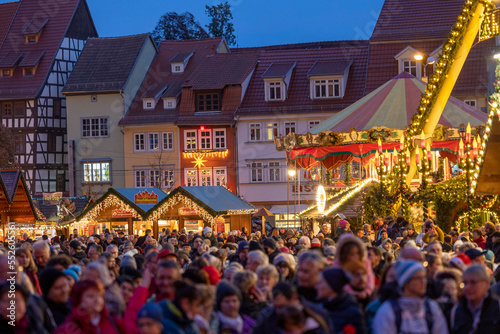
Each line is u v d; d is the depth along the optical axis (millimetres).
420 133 29766
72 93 65312
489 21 22453
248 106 61656
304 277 7602
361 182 35969
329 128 33875
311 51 63531
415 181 34125
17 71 67500
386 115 33312
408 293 6590
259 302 8148
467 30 26266
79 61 67000
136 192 38000
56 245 19531
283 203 60312
